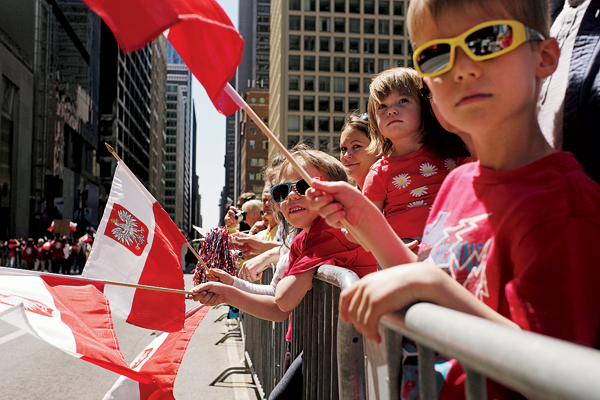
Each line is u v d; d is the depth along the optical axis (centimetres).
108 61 6931
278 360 305
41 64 4903
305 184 208
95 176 6625
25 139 4603
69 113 5500
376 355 98
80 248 3522
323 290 186
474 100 80
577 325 70
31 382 454
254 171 9681
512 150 85
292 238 287
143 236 231
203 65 115
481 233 85
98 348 193
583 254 73
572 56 122
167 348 223
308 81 6297
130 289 222
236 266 433
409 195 203
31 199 4797
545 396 41
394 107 205
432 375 69
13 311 182
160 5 101
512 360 45
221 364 535
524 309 73
